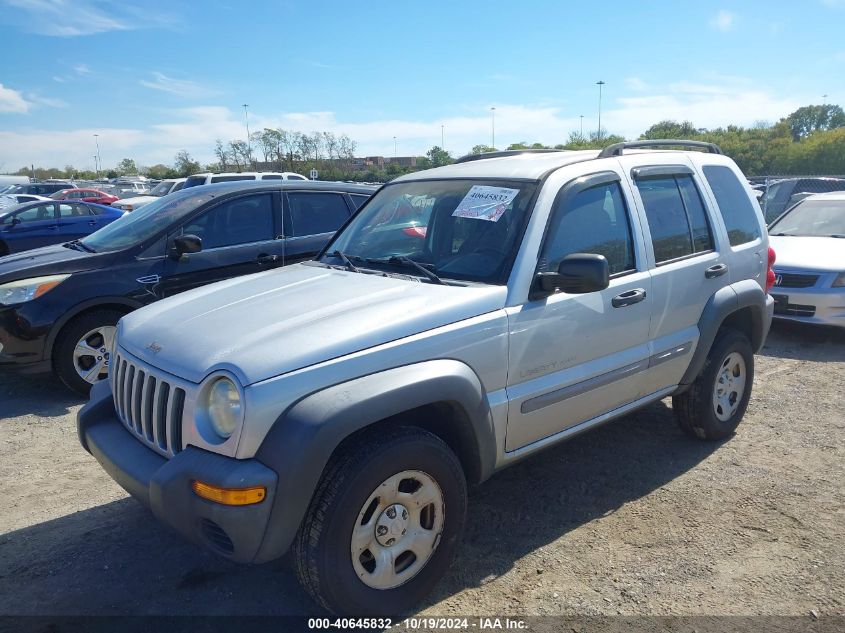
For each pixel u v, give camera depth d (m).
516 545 3.56
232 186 6.94
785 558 3.39
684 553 3.46
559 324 3.47
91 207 16.91
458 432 3.18
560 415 3.59
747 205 5.04
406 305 3.09
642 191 4.15
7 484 4.39
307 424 2.55
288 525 2.57
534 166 3.85
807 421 5.29
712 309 4.41
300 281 3.69
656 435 5.03
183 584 3.26
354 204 7.49
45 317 5.73
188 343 2.97
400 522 2.90
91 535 3.72
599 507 3.96
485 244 3.53
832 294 7.47
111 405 3.43
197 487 2.59
